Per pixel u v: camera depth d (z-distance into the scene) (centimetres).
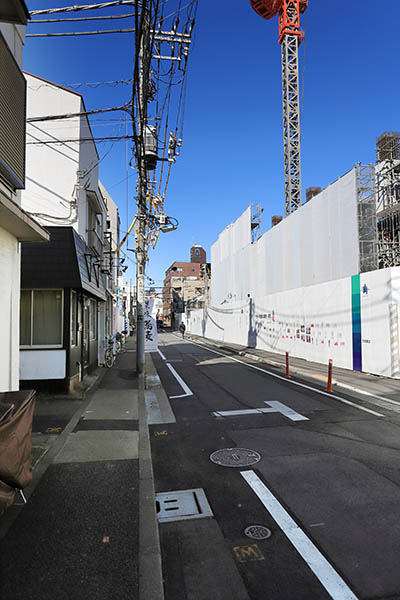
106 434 661
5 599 265
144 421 752
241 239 3419
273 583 294
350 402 940
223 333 3816
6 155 559
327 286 1609
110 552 321
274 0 3900
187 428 736
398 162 2017
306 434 680
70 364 986
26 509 393
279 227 2472
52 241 979
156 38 801
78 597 269
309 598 278
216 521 388
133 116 871
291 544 345
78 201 1148
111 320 2378
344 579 297
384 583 291
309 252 2073
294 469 519
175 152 1364
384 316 1246
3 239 593
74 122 1162
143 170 1364
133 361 1972
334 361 1556
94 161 1459
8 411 366
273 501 428
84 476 477
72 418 768
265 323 2448
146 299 1486
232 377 1396
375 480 479
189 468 532
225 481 486
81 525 363
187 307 7750
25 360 964
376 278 1284
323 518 389
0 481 360
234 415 830
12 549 324
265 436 673
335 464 534
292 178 3897
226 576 303
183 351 2648
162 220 1861
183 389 1165
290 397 1013
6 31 589
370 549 335
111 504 404
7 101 562
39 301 982
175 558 328
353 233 1677
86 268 1148
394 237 1914
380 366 1270
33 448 578
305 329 1823
